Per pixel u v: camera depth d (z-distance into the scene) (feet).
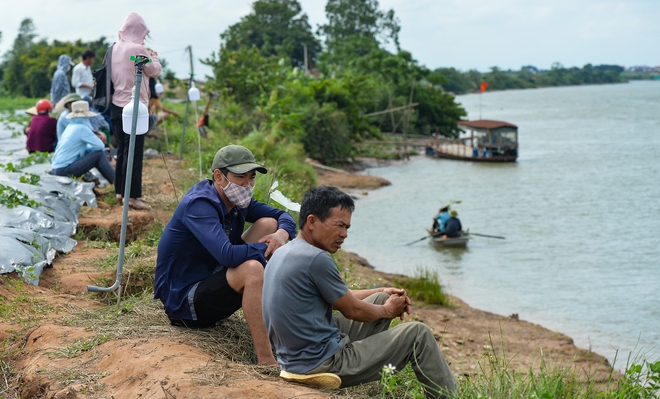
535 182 98.99
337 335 13.94
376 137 138.62
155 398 12.25
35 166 33.73
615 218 70.64
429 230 61.21
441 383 13.99
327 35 320.09
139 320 17.16
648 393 15.74
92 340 15.61
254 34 300.40
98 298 20.11
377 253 56.65
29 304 18.45
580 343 35.27
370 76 151.43
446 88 647.56
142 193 31.14
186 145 49.60
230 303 15.71
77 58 189.88
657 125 209.97
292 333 13.37
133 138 18.79
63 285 20.67
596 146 150.10
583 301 42.75
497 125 129.90
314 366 13.42
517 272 50.19
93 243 25.11
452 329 36.11
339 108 121.60
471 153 137.18
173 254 16.20
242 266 15.34
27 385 14.11
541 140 169.48
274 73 112.27
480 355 30.94
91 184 29.76
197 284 16.05
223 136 64.18
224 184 16.06
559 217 71.92
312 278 13.33
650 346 34.73
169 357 13.97
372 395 14.75
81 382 13.64
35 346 15.89
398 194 89.15
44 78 191.42
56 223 25.07
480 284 47.06
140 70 18.84
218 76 103.35
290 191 36.99
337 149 112.47
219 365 13.93
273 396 12.25
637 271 49.98
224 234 15.58
